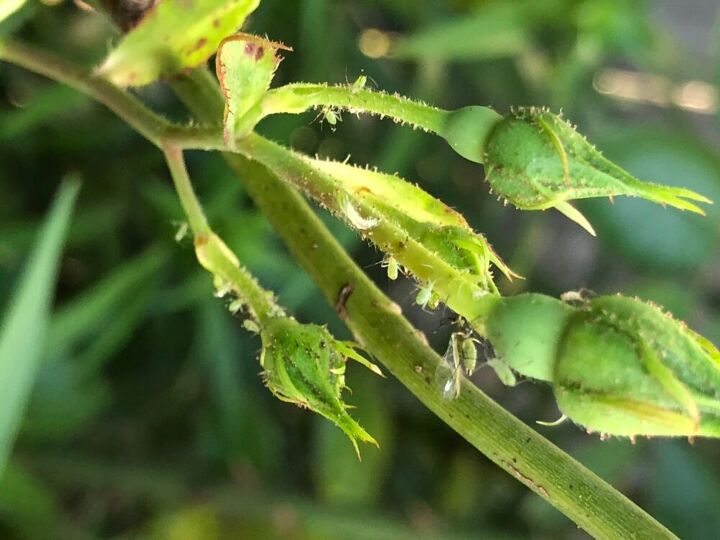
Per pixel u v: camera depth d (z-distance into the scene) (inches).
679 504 6.8
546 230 8.4
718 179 6.5
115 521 7.5
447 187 7.4
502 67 7.3
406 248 3.0
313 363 3.0
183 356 6.9
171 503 7.0
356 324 3.2
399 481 7.7
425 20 6.9
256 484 6.9
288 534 6.8
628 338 2.7
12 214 6.1
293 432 7.6
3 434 4.3
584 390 2.7
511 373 2.8
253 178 3.5
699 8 9.4
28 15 4.8
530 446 2.8
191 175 6.2
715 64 7.1
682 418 2.6
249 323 3.3
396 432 7.7
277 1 6.2
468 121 3.0
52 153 6.3
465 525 7.3
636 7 6.9
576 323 2.7
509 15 6.4
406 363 3.0
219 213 5.7
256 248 5.8
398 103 3.1
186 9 3.5
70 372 6.1
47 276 4.4
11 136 5.9
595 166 2.9
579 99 7.4
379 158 6.5
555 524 7.6
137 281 6.0
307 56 6.2
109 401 6.7
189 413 7.2
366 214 3.1
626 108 8.5
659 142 6.5
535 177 2.9
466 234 3.1
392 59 7.2
